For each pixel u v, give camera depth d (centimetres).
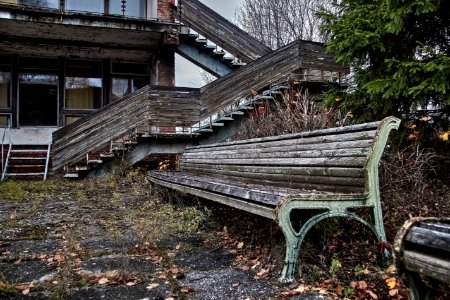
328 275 277
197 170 670
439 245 157
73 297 256
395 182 450
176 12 1252
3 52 1275
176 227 459
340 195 288
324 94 684
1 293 259
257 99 960
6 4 1008
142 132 938
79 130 923
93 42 1235
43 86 1312
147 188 807
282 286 266
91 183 891
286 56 985
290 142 407
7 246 389
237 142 534
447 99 484
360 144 309
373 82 530
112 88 1377
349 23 562
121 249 375
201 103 929
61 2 1129
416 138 521
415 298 177
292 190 341
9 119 1275
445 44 566
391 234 355
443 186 500
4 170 1045
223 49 1246
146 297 255
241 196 337
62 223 502
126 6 1298
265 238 363
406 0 493
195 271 308
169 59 1264
